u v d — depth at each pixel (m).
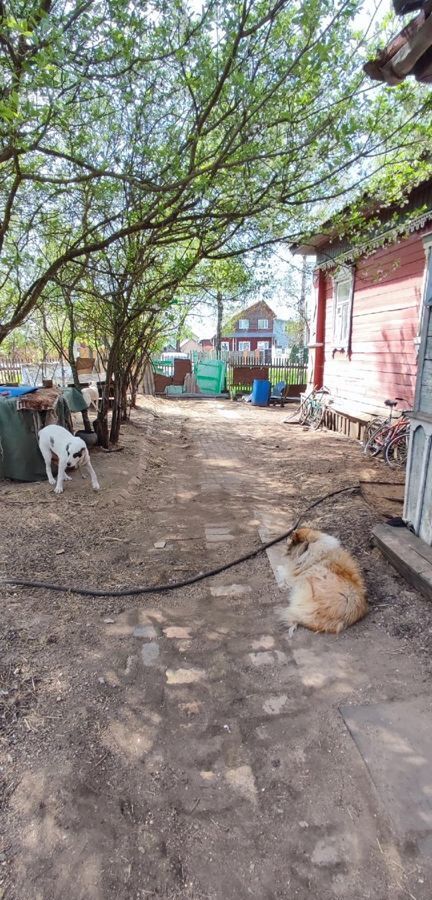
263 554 4.02
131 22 3.01
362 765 1.89
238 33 3.05
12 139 3.10
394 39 3.16
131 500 5.58
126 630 2.88
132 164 4.34
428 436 3.50
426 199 6.61
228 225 4.61
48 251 6.43
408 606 2.99
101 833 1.63
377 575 3.42
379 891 1.44
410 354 7.91
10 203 3.93
